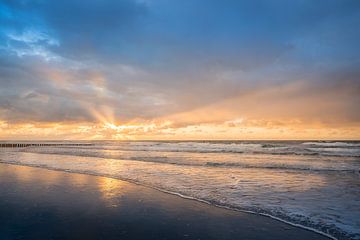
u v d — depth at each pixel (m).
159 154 39.09
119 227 7.73
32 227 7.72
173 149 52.75
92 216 8.80
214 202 10.68
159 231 7.45
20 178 16.88
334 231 7.32
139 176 17.48
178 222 8.23
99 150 53.84
